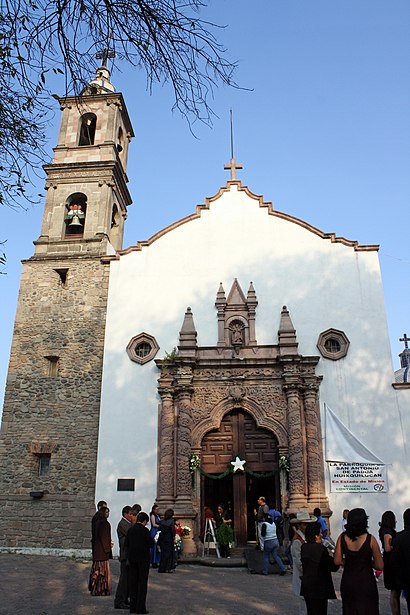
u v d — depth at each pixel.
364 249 23.08
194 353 21.62
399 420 20.33
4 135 8.43
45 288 23.84
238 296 22.73
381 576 16.33
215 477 20.34
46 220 25.42
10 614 9.81
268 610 10.71
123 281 23.55
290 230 23.73
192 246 23.91
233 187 24.86
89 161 26.14
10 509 20.33
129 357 22.12
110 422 21.17
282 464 19.86
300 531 9.40
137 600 10.00
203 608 10.82
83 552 19.36
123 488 20.19
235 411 21.27
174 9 6.45
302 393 20.92
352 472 19.78
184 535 18.86
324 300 22.42
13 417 21.66
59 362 22.44
